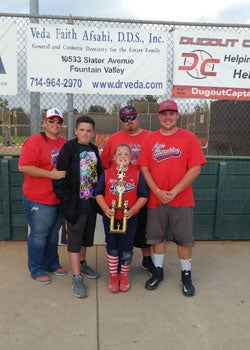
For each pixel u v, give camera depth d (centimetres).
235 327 277
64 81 429
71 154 320
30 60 421
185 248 330
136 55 434
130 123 352
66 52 425
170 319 286
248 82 456
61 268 368
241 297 325
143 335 264
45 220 335
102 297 320
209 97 455
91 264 394
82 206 323
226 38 445
